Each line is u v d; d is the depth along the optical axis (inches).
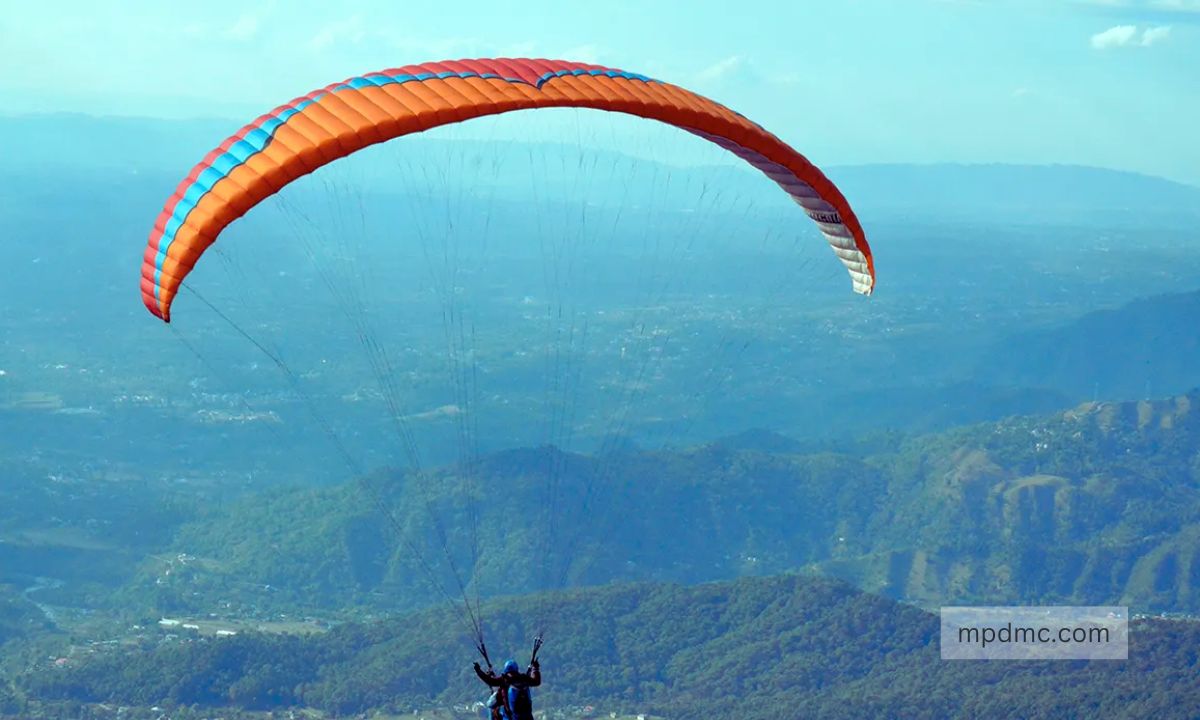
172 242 735.1
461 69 800.3
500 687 733.9
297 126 737.6
